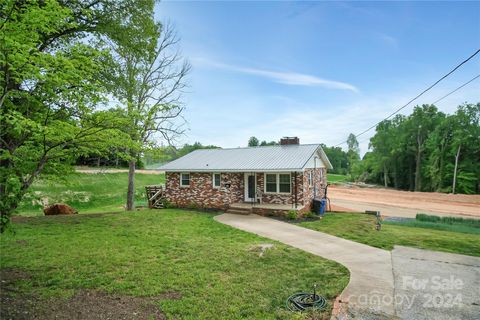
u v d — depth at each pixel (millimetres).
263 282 6297
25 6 4977
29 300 5371
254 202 17000
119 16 11898
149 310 5055
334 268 7215
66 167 9484
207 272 6887
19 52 4562
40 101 6082
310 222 13875
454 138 44781
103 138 7055
